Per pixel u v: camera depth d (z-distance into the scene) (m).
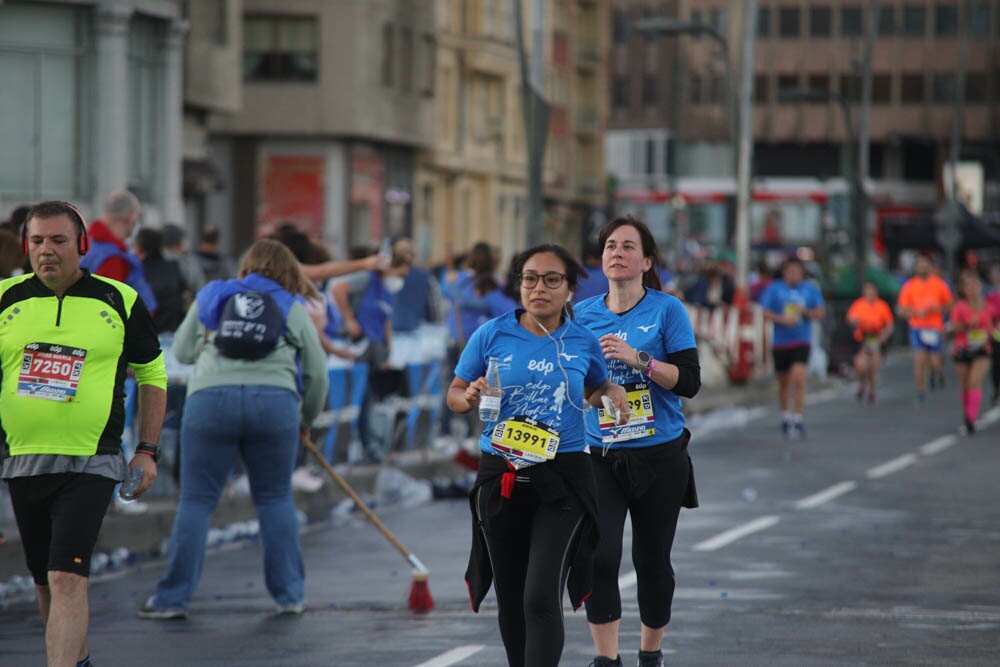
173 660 19.17
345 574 25.67
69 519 16.59
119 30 64.94
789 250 182.88
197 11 77.62
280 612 22.44
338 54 102.62
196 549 22.25
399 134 108.75
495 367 16.27
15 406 16.70
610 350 17.41
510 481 16.00
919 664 18.73
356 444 36.91
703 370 65.12
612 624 17.38
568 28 163.88
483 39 126.50
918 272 62.97
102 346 16.86
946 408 60.53
